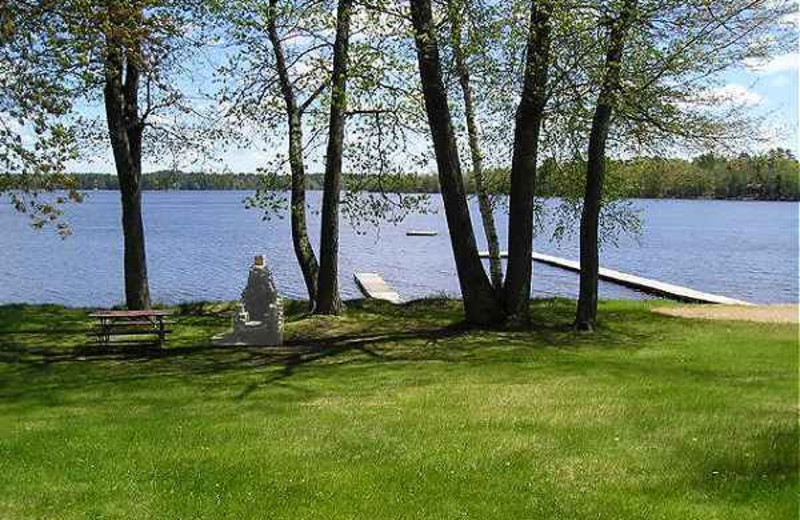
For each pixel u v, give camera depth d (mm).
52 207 10406
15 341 15172
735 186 126188
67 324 16922
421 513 6012
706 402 9297
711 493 6270
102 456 7535
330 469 7031
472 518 5922
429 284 34000
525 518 5902
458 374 11719
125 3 11648
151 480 6820
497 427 8328
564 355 13141
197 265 42688
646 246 57406
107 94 16859
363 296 29734
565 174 19062
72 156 10633
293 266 41594
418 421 8672
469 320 16469
